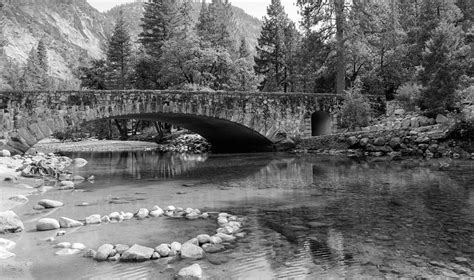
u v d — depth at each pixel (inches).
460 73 920.3
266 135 1222.9
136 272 235.9
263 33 2290.8
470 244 277.0
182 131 2130.9
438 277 219.6
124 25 2486.5
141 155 1384.1
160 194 533.0
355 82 1427.2
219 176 725.9
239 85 2062.0
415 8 1391.5
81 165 1006.4
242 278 225.3
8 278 228.5
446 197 445.1
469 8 1350.9
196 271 228.8
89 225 354.9
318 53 1466.5
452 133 871.7
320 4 1434.5
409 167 730.2
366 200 445.4
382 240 291.7
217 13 2645.2
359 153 1043.3
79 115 967.6
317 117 1433.3
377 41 1368.1
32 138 924.0
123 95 1013.8
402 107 1165.1
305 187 560.4
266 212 401.7
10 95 910.4
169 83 2087.8
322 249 275.3
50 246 291.0
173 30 2263.8
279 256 263.0
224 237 304.3
